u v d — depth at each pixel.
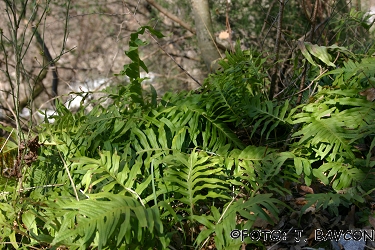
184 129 3.32
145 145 3.29
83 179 3.05
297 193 3.20
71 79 10.62
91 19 10.82
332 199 2.75
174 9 10.48
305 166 2.98
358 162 2.98
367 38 5.59
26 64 10.12
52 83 10.41
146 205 2.90
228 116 3.51
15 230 2.82
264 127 3.30
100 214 2.42
